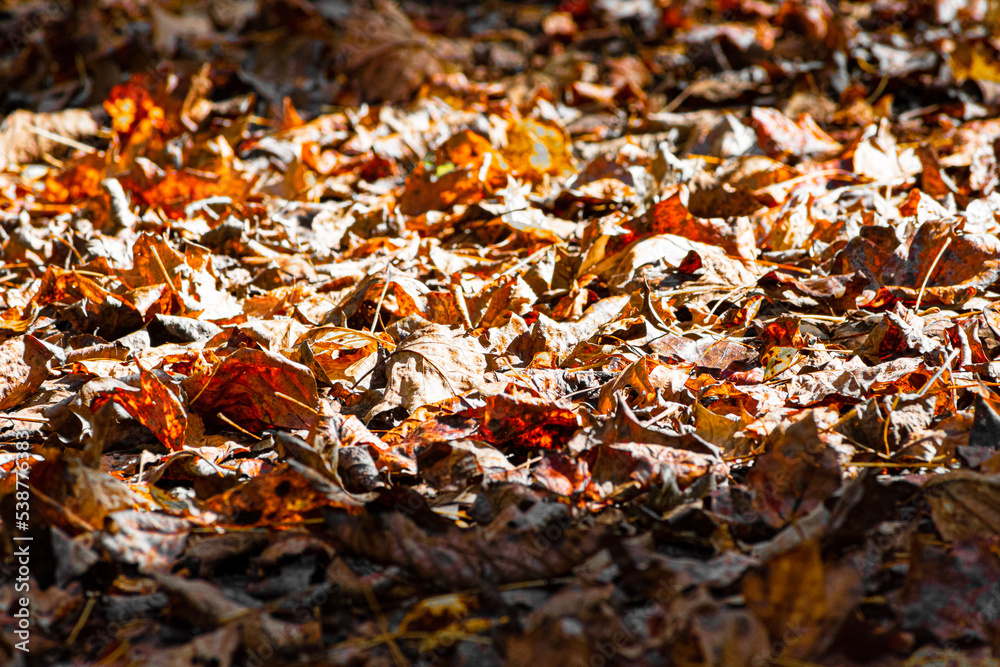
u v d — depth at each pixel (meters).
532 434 3.57
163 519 3.50
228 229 3.84
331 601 3.46
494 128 4.28
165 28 6.11
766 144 4.04
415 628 3.45
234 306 3.74
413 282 3.73
